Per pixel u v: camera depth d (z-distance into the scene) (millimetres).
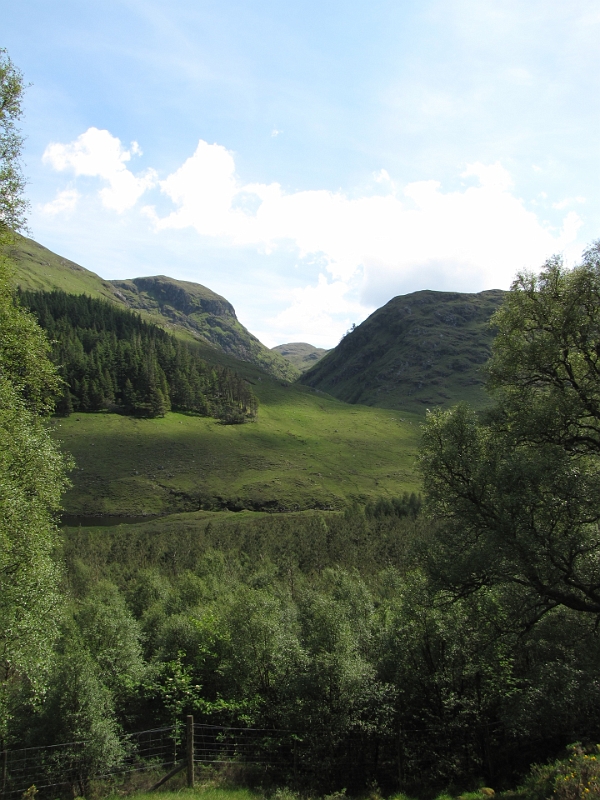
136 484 178750
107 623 38938
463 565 20750
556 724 19812
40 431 24859
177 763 26984
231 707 29156
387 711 24641
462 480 23078
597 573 20891
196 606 55906
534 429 22328
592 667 19875
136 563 101438
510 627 21422
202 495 176000
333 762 24250
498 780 22016
